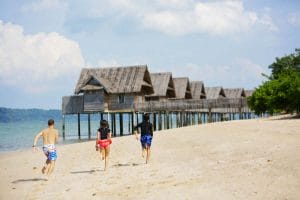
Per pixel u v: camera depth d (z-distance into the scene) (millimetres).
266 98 38344
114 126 59812
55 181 15688
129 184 13500
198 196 10805
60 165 20578
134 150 23781
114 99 55875
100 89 54969
